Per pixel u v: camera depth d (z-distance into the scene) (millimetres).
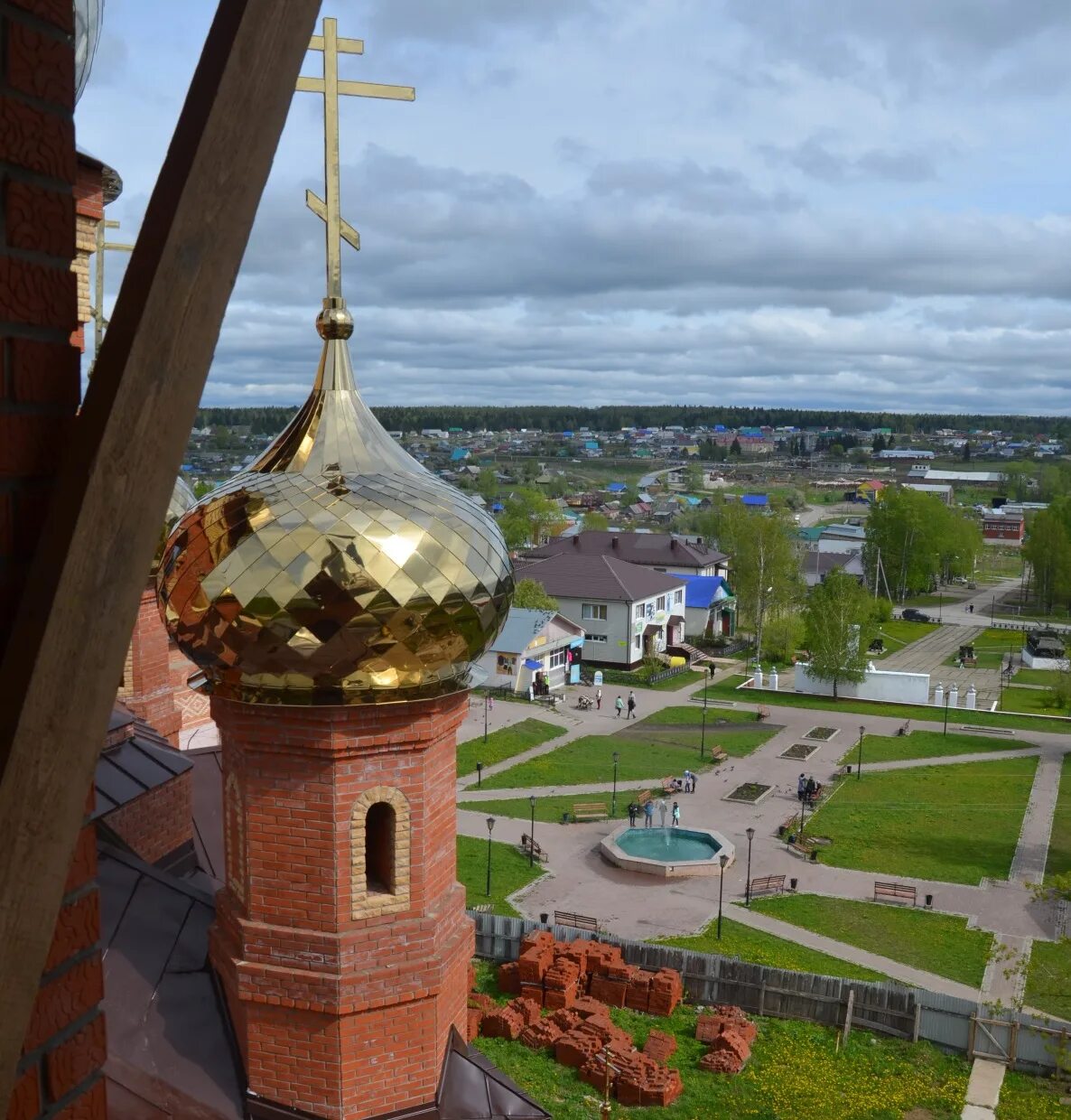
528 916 31734
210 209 2322
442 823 10297
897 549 106188
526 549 106688
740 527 80625
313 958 9633
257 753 9633
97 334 14766
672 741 53156
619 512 197375
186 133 2295
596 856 37062
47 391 2549
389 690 9438
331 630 9180
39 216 2514
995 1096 19500
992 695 66312
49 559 2262
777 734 54688
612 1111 17391
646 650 71812
